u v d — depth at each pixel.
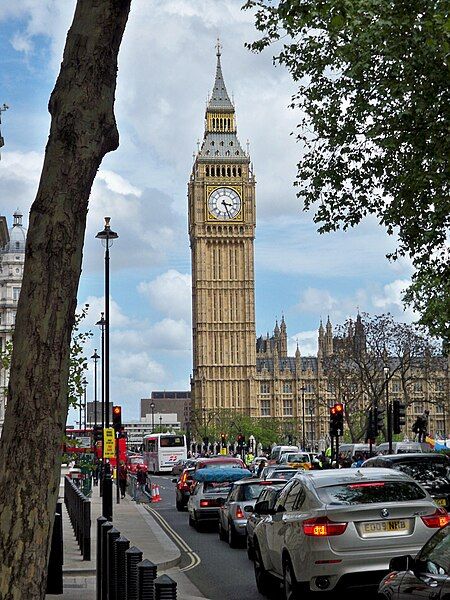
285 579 17.11
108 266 44.88
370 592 18.09
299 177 33.97
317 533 15.52
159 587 9.23
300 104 33.62
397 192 32.41
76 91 7.65
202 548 30.58
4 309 169.62
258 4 31.56
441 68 28.69
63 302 7.46
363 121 32.62
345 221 33.66
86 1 7.78
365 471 17.36
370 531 15.61
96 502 56.22
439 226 31.38
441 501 26.75
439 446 83.88
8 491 7.10
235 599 19.33
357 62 29.73
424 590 10.30
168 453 114.88
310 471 18.27
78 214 7.60
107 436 46.41
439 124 29.80
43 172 7.66
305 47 32.72
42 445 7.21
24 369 7.29
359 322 93.62
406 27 27.95
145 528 37.44
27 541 7.03
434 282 39.75
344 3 26.50
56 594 19.47
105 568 15.93
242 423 196.88
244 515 29.92
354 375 107.44
